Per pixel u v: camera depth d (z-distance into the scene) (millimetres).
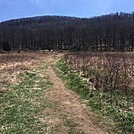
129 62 34219
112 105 15453
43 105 17625
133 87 18359
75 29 161625
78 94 19734
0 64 46125
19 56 74750
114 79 20844
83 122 14008
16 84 25562
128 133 12219
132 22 178500
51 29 176875
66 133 12734
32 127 13781
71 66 33438
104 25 164875
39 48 159125
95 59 41156
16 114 16047
